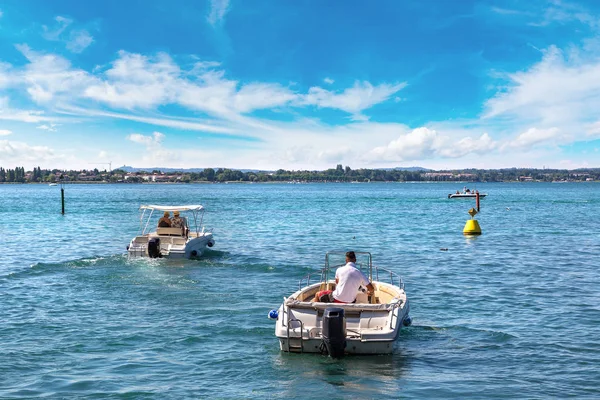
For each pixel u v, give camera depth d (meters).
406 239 41.94
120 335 15.64
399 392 11.70
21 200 123.75
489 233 46.41
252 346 14.64
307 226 53.66
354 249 35.59
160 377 12.51
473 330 16.34
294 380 12.29
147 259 29.38
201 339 15.27
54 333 15.84
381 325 13.80
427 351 14.41
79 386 11.96
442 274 26.11
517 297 20.91
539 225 54.41
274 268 27.36
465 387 11.98
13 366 13.12
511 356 14.03
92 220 62.84
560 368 13.16
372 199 129.38
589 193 174.62
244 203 107.81
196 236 32.16
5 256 32.78
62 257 32.28
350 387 11.94
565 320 17.48
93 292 21.53
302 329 13.63
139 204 103.25
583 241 40.19
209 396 11.49
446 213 74.88
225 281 23.92
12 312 18.30
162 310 18.59
